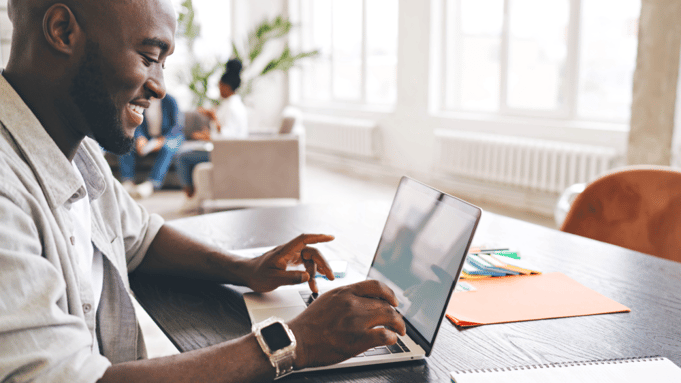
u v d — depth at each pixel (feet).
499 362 2.49
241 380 2.10
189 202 15.81
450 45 17.31
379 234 4.58
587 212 5.33
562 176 13.11
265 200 15.46
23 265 1.75
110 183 3.21
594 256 4.06
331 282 3.42
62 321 1.84
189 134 18.57
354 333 2.25
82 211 2.77
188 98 23.62
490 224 4.98
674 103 10.09
